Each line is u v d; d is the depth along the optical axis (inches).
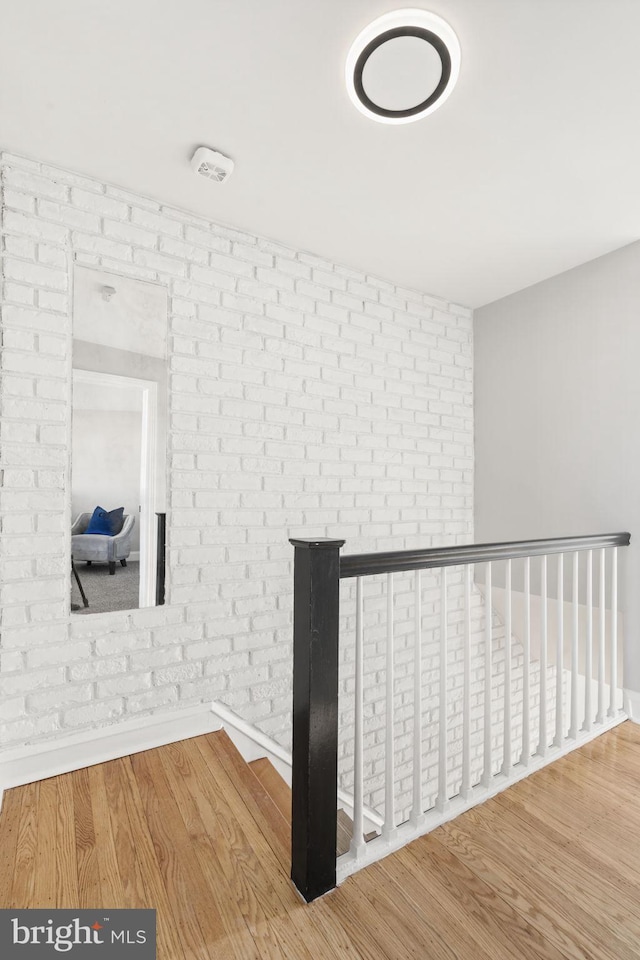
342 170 73.4
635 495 92.6
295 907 49.1
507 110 61.4
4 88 58.1
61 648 71.3
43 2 47.8
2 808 63.1
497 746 121.5
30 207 70.3
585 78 56.5
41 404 70.4
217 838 58.5
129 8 48.4
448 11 48.6
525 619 74.0
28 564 69.2
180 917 47.6
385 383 108.4
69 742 71.4
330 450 99.4
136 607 77.2
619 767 75.2
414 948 44.9
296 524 94.1
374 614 103.9
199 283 84.6
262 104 60.7
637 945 45.4
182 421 82.3
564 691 112.5
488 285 112.0
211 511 84.5
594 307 100.3
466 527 122.2
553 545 77.7
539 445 109.7
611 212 84.3
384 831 58.1
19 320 69.1
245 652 86.9
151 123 63.9
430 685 111.9
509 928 47.0
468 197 80.0
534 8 48.3
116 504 76.0
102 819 61.4
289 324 94.7
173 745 78.4
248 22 49.8
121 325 77.2
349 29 50.6
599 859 56.0
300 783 50.9
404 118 62.3
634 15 48.9
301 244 94.7
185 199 80.7
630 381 94.0
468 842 58.7
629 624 93.3
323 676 50.4
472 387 124.7
